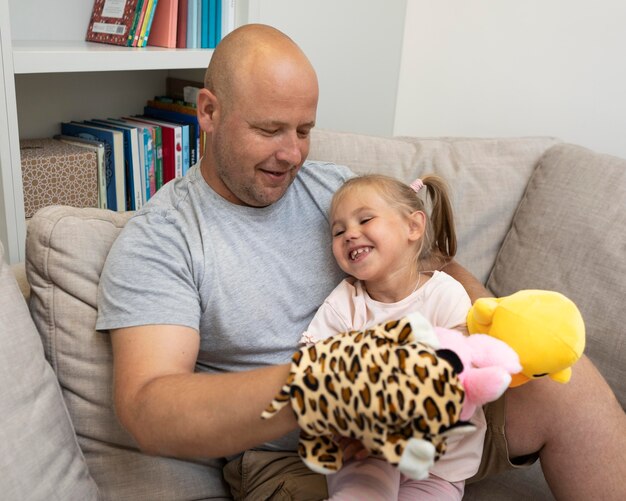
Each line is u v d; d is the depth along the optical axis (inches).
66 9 70.6
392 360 26.6
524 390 40.1
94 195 65.1
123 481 41.3
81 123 70.9
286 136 41.6
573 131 75.1
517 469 44.1
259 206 44.6
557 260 49.9
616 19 69.2
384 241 44.3
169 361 36.9
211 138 43.1
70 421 40.3
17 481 34.2
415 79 87.0
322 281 46.4
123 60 60.7
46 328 43.1
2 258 40.8
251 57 40.6
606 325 46.8
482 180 55.3
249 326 42.6
